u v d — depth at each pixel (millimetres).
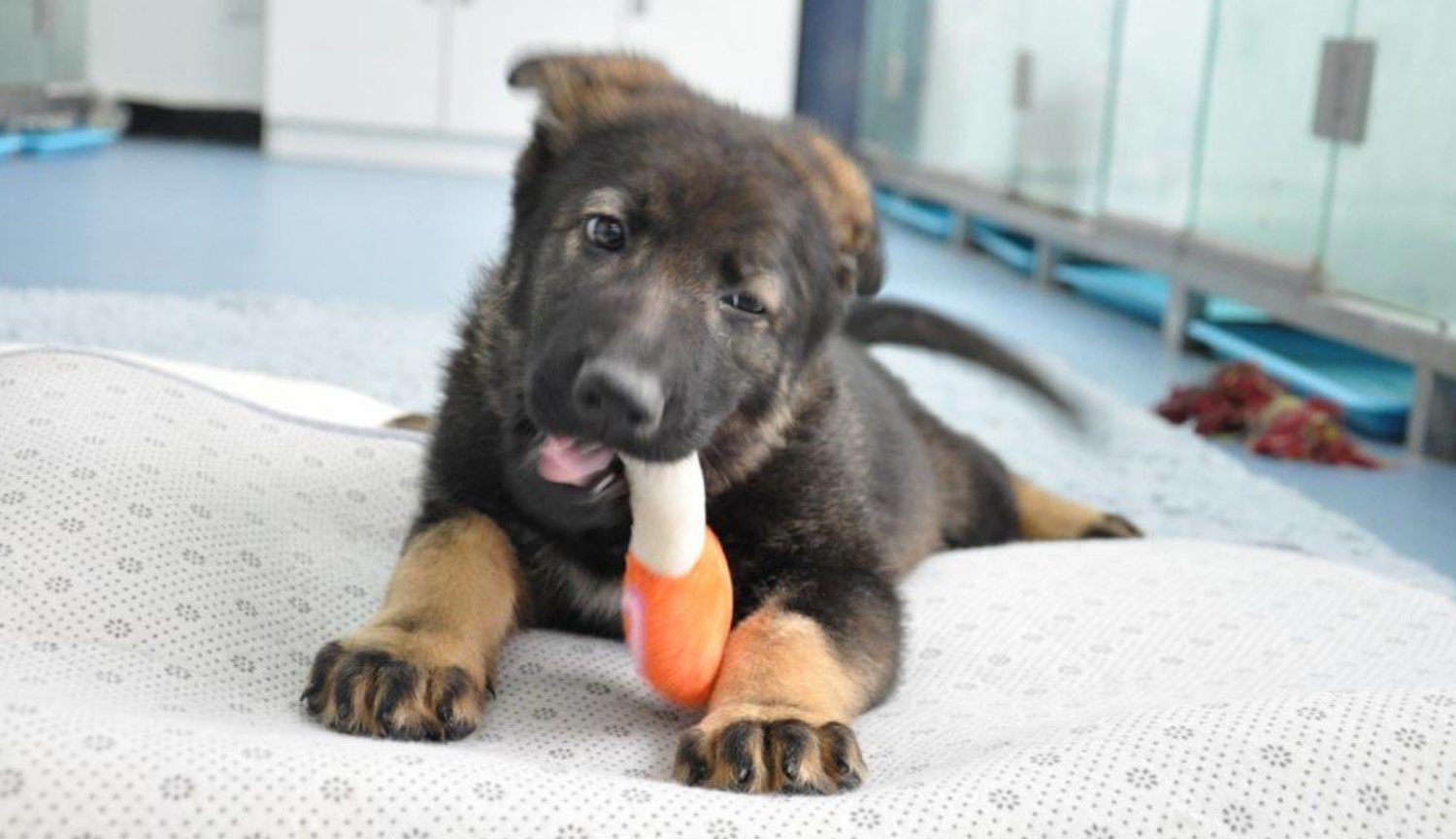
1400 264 1747
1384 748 669
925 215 3451
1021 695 793
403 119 3609
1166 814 643
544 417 714
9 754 588
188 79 3760
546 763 669
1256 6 2061
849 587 807
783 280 784
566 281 759
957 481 1093
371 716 678
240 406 907
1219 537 1267
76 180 2826
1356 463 1618
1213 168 2162
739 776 665
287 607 780
